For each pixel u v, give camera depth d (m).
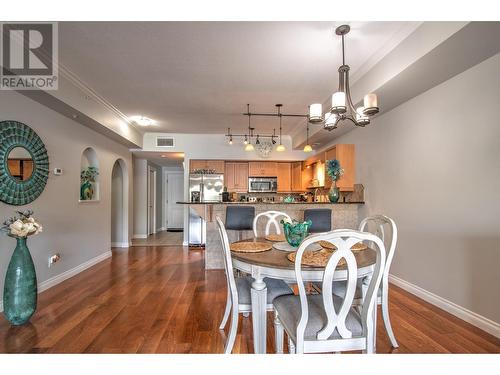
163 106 4.22
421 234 2.91
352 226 4.32
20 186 2.76
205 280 3.52
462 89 2.40
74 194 3.77
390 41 2.43
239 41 2.43
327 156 4.97
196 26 2.21
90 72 3.03
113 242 5.91
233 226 3.80
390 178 3.48
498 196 2.10
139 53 2.63
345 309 1.35
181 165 8.59
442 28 1.93
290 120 5.04
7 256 2.60
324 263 1.55
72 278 3.59
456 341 2.03
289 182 6.65
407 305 2.71
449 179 2.54
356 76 3.10
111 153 5.01
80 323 2.32
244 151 6.37
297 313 1.48
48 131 3.22
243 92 3.66
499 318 2.08
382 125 3.66
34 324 2.30
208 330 2.21
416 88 2.76
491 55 2.12
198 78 3.21
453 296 2.49
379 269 1.35
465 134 2.37
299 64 2.87
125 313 2.52
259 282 1.66
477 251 2.26
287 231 2.04
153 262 4.46
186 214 6.08
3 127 2.57
